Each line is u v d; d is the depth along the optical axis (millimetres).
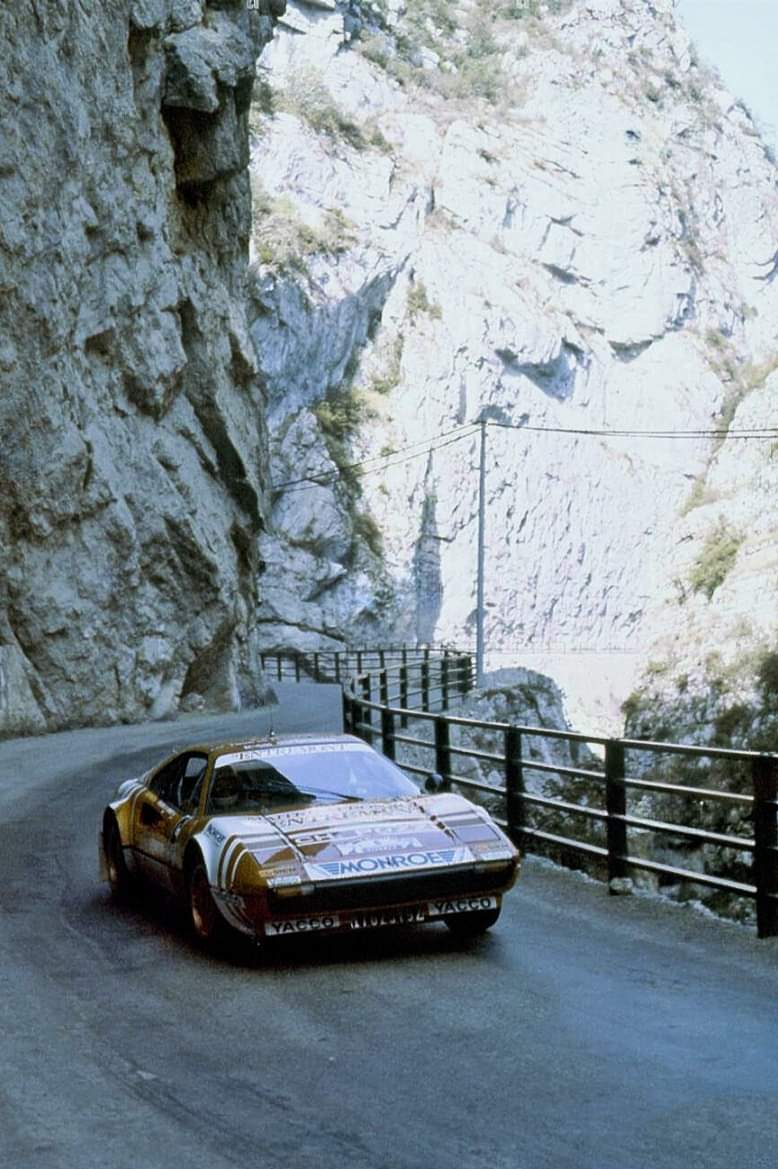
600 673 101062
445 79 147125
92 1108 5824
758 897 9016
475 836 8648
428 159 136125
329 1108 5730
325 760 9523
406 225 126375
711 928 9344
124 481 34062
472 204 134125
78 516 31047
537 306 132375
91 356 33594
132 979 8219
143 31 35062
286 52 136875
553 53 151875
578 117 144250
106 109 32875
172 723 33250
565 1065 6234
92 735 29094
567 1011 7195
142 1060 6531
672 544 109750
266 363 108500
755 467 108688
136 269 34938
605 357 139125
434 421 119000
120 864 10602
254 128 121938
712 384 139125
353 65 139500
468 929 9117
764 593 75312
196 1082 6152
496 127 141625
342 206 124625
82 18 31469
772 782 8961
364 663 81250
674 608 105125
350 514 109688
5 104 27781
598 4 170000
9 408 28281
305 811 8836
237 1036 6914
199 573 37000
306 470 106062
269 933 8031
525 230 137375
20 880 11820
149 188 36125
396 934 9320
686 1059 6281
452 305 124688
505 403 125875
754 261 161625
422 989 7766
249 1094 5949
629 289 140125
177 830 9219
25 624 29516
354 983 7965
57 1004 7660
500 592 120000
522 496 123812
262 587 99250
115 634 32312
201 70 38156
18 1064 6516
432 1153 5160
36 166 28750
